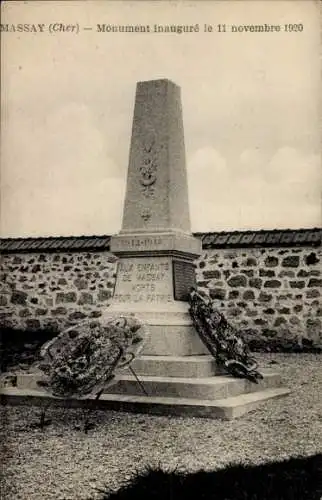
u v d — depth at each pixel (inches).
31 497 168.4
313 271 415.2
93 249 456.1
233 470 180.2
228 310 428.8
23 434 222.7
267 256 424.2
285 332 417.7
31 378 277.0
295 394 280.8
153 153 299.3
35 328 466.6
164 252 288.5
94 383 234.8
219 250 432.8
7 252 472.7
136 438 217.2
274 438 214.7
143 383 254.8
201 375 261.1
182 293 295.1
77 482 178.5
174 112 306.0
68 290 462.6
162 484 171.5
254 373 270.4
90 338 244.1
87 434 221.9
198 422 234.7
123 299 294.0
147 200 297.0
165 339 277.0
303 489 173.2
